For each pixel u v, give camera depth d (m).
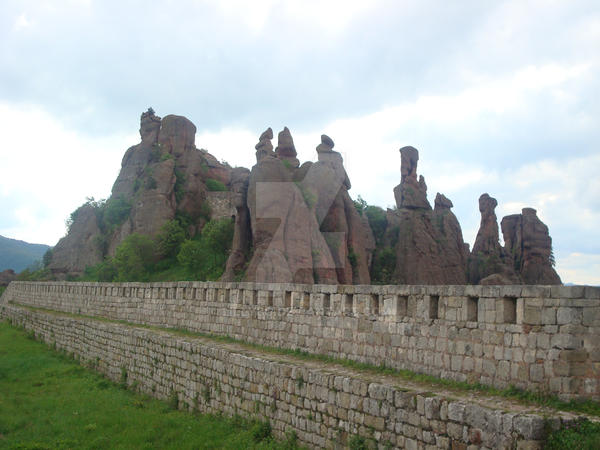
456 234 64.44
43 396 24.28
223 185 88.81
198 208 78.50
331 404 14.18
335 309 17.66
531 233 60.88
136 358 26.27
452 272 59.25
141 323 32.22
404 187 62.44
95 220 79.19
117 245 72.88
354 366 16.05
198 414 20.09
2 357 34.97
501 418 10.30
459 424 11.01
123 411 21.06
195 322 26.64
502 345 12.39
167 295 29.88
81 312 41.94
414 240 58.19
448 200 67.31
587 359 11.23
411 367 14.60
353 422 13.46
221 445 16.06
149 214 72.56
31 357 34.69
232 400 18.38
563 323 11.39
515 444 10.04
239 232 49.78
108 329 30.00
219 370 19.38
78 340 34.34
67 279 73.69
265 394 16.75
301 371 15.39
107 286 37.75
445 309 13.89
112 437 17.73
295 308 19.56
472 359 13.04
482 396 11.97
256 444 15.66
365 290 16.53
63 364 32.75
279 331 20.23
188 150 84.75
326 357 17.61
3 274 94.75
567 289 11.44
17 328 47.81
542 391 11.49
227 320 23.86
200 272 59.12
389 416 12.53
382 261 59.34
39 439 17.58
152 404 22.38
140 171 80.44
